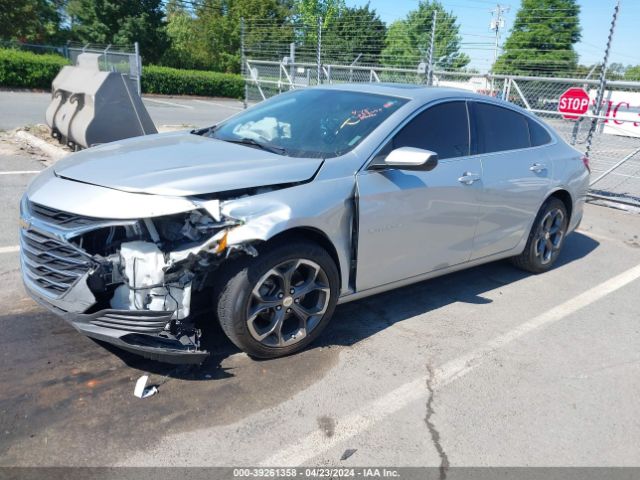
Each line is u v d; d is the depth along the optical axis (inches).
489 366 142.4
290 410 118.1
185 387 123.0
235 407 117.6
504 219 183.5
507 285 200.2
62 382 121.9
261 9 1834.4
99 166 130.5
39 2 1465.3
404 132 152.4
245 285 122.6
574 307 184.1
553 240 214.8
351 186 136.8
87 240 119.8
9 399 114.9
